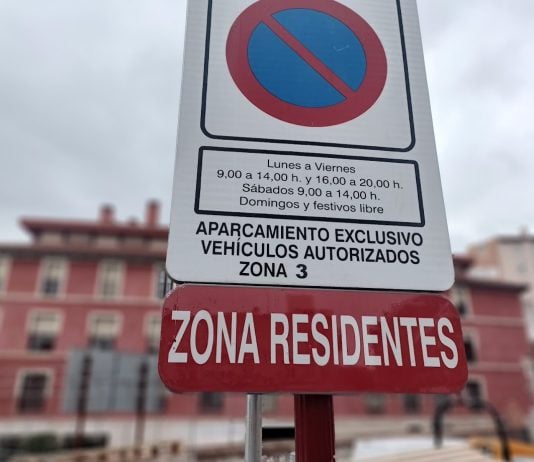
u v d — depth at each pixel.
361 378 1.23
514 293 25.44
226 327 1.25
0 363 20.02
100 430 19.17
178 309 1.26
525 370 23.73
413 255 1.41
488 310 24.67
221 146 1.48
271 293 1.31
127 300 21.61
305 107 1.58
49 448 17.77
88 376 15.64
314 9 1.75
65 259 22.06
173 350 1.21
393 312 1.32
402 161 1.54
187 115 1.51
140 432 15.96
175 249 1.33
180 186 1.41
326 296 1.32
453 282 1.38
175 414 19.72
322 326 1.28
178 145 1.46
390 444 7.46
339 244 1.40
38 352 20.38
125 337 21.02
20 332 20.64
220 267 1.32
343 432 20.45
